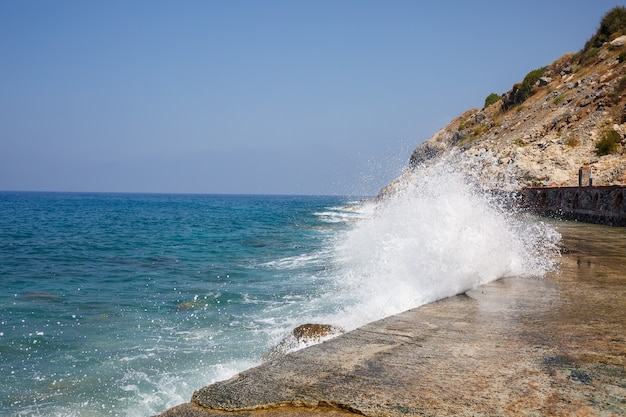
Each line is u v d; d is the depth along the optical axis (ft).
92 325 23.59
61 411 14.47
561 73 153.17
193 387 15.87
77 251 56.59
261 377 9.57
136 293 31.53
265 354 17.58
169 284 34.58
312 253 49.32
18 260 48.80
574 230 49.75
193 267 42.83
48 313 26.13
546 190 85.10
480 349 11.00
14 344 20.56
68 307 27.58
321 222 104.94
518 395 8.34
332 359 10.51
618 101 106.22
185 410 8.42
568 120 113.19
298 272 36.96
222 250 55.98
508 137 131.03
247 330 21.67
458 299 16.76
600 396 8.25
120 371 17.38
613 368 9.59
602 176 80.48
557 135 109.91
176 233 82.53
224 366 17.39
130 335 21.72
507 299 16.65
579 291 17.97
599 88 115.24
